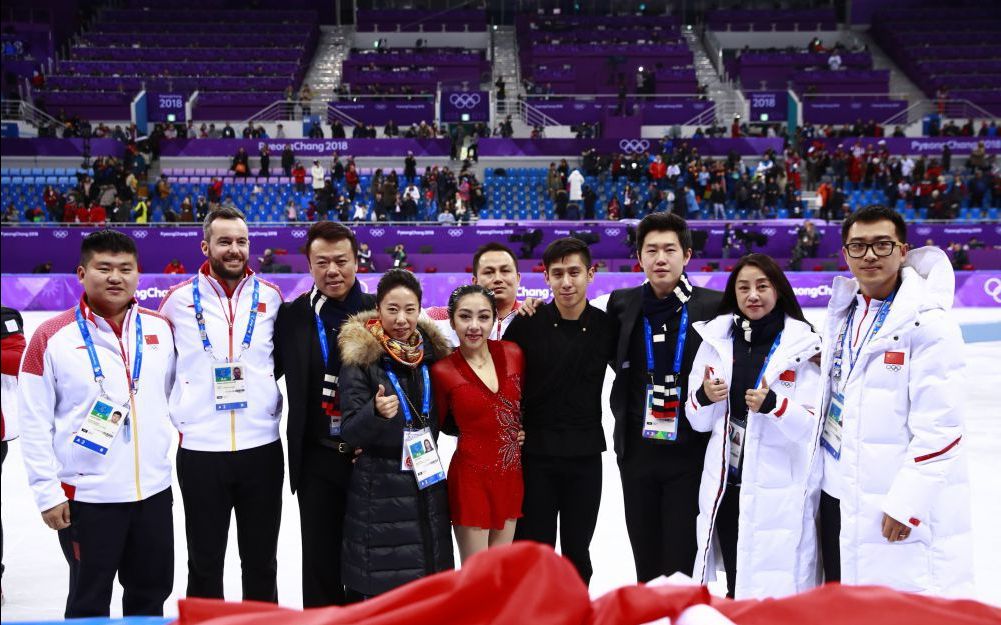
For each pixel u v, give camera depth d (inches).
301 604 168.9
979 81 1228.5
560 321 142.9
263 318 145.5
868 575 117.9
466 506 133.4
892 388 116.7
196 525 140.6
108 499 132.2
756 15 1422.2
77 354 132.6
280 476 145.9
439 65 1304.1
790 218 907.4
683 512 139.6
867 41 1408.7
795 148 1015.6
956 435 112.3
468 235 847.7
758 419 129.6
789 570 128.3
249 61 1285.7
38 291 692.7
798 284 713.0
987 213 936.9
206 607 82.5
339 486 139.6
